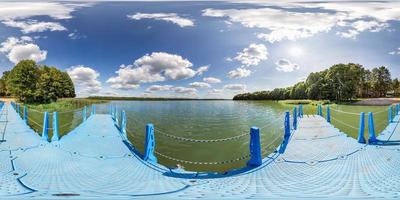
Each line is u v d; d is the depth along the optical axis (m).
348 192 6.53
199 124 21.08
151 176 8.17
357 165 8.89
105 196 6.32
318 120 18.77
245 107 24.41
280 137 17.33
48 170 8.60
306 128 15.86
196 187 7.20
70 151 10.90
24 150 10.95
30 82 22.98
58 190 6.84
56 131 13.00
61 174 8.21
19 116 22.19
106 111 26.72
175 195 6.45
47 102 23.58
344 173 8.16
